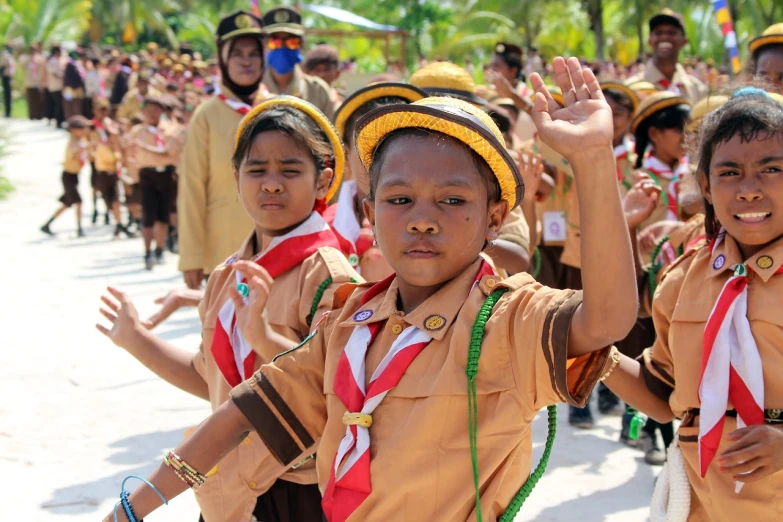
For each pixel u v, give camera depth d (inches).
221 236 227.5
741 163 99.9
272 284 112.3
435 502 75.8
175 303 126.3
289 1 1416.1
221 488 110.0
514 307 76.3
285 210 115.4
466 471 75.5
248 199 117.0
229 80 230.4
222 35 228.8
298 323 112.0
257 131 116.3
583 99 73.0
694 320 104.3
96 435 217.8
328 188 123.6
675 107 216.5
